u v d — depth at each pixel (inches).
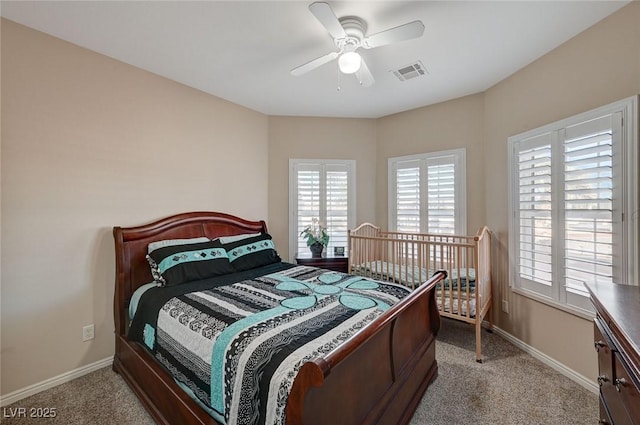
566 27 83.1
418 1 71.9
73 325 90.0
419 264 114.1
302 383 38.7
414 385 75.4
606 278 79.0
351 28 77.9
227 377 52.4
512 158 112.2
